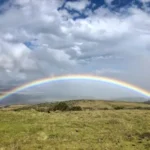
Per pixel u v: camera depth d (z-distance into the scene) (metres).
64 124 32.78
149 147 23.58
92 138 26.25
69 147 22.38
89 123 33.88
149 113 44.41
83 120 35.88
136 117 39.69
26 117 37.34
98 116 40.59
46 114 41.91
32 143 23.64
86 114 43.06
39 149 21.67
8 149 21.45
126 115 41.31
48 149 21.67
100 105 78.62
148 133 29.02
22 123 32.81
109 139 26.08
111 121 35.09
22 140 24.53
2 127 30.09
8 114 39.16
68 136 26.81
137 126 33.03
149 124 34.06
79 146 22.91
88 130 29.80
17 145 22.69
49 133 27.73
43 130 29.05
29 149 21.61
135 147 23.48
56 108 60.34
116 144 24.27
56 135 27.12
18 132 27.95
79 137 26.48
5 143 23.58
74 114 43.25
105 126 32.28
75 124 33.19
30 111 45.38
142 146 23.89
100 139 25.86
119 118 38.00
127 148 22.94
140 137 27.55
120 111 48.09
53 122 34.06
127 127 31.92
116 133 28.81
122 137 27.11
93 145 23.44
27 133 27.56
